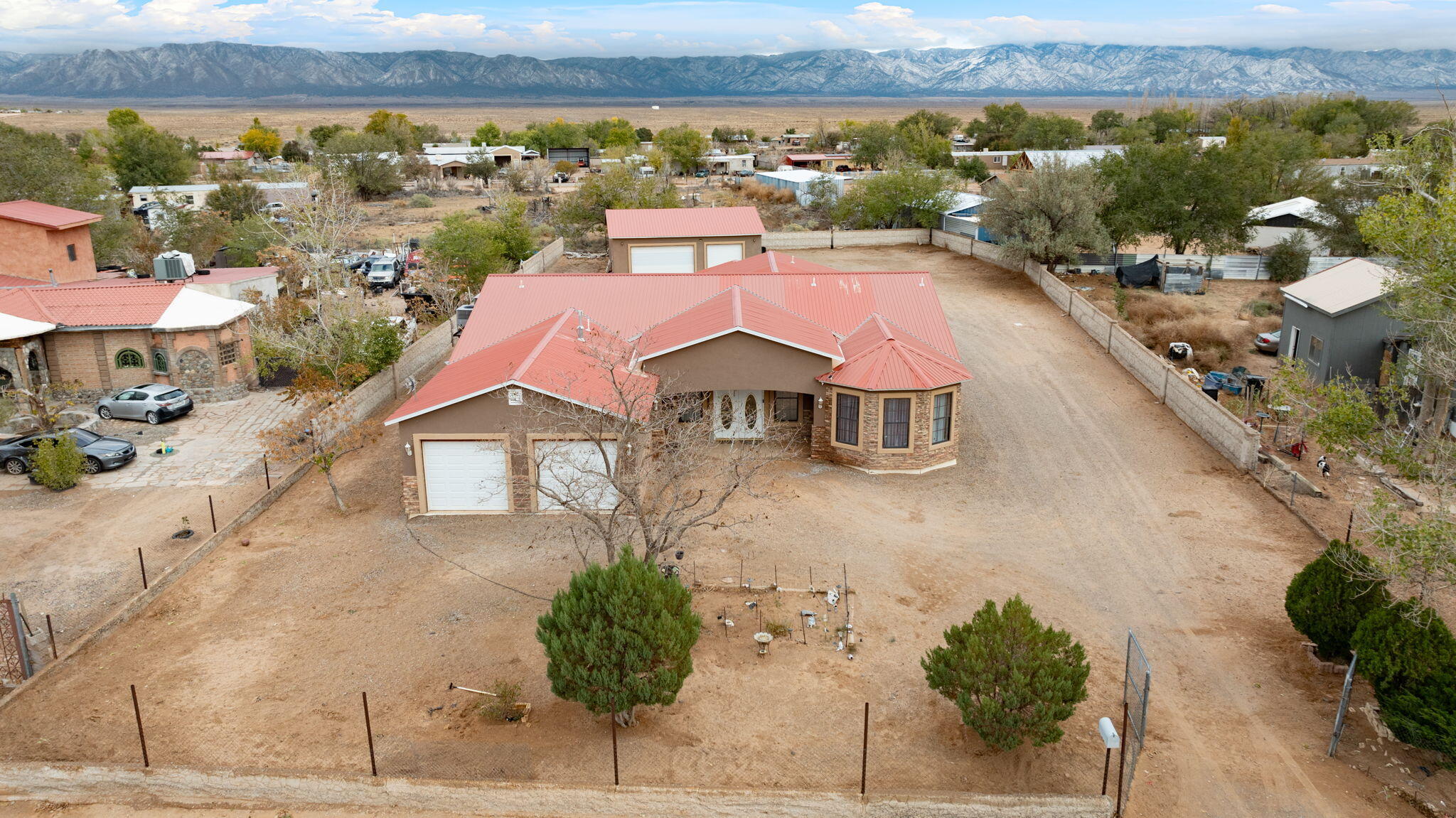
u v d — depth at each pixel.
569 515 27.36
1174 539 25.59
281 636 20.89
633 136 178.00
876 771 16.50
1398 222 22.52
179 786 15.83
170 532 26.47
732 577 23.45
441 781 15.63
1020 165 91.50
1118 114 177.88
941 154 118.19
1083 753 17.00
